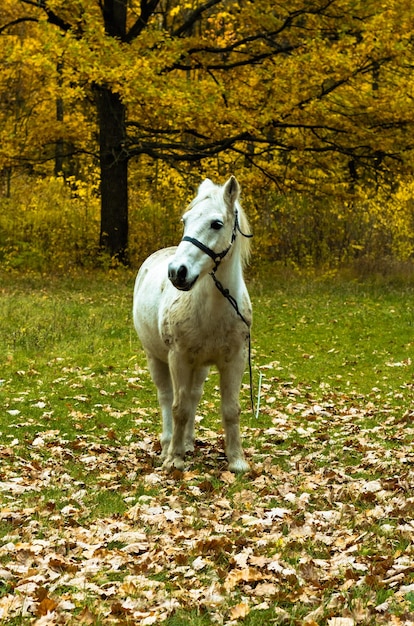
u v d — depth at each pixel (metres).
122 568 4.43
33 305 15.09
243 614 3.78
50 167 29.56
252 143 23.02
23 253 21.08
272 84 19.00
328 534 4.89
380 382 10.70
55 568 4.36
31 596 4.00
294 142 20.14
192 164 22.59
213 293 5.93
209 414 8.87
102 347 12.10
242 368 6.32
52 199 23.39
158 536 4.87
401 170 20.75
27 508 5.43
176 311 6.10
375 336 13.46
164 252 7.52
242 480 6.18
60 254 21.50
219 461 6.79
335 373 11.21
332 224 22.19
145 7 21.36
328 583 4.07
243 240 6.10
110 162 21.22
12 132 22.08
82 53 16.94
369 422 8.51
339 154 22.05
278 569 4.25
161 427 8.27
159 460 6.89
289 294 17.69
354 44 18.86
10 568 4.33
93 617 3.77
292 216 22.39
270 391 10.15
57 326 13.05
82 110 27.06
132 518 5.24
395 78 20.14
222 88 18.34
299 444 7.54
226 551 4.62
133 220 22.72
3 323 13.20
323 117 19.67
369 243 22.03
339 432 8.12
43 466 6.65
